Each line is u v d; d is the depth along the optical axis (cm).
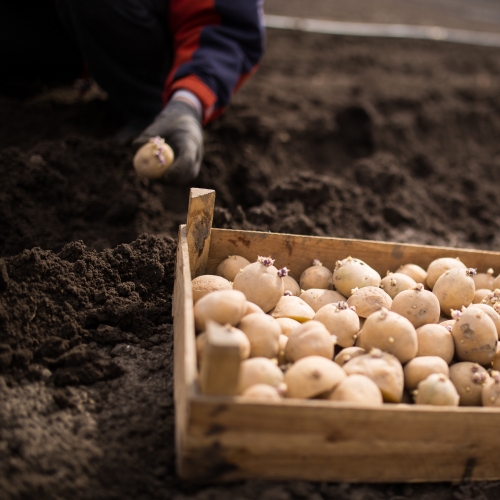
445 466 97
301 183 147
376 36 288
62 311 108
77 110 159
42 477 92
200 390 91
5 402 99
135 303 111
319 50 253
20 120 152
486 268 121
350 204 153
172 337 110
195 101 132
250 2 142
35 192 131
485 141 214
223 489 93
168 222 138
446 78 242
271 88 198
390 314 101
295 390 94
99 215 133
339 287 112
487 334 102
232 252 116
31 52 156
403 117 202
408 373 100
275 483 94
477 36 322
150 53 142
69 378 102
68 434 97
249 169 157
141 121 150
